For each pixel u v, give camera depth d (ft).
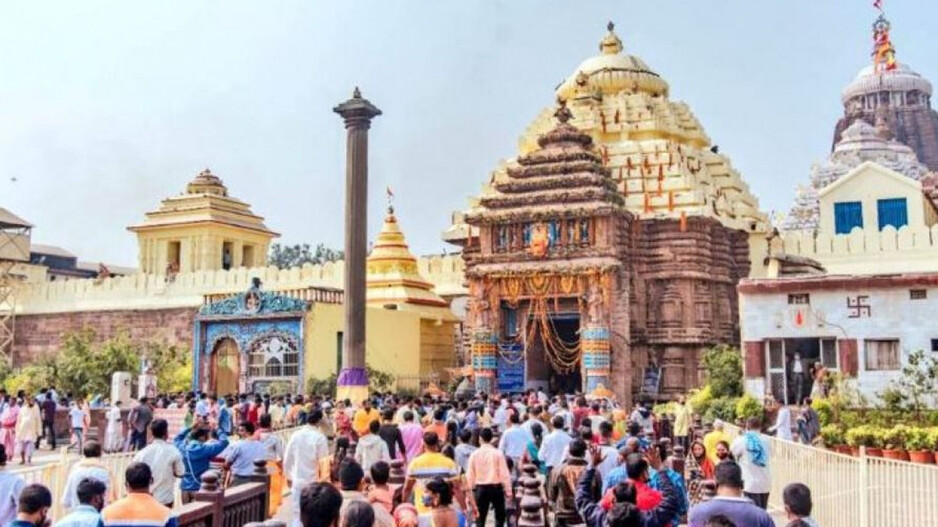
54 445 111.24
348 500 32.19
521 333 145.59
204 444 49.14
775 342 105.19
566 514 43.68
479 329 145.59
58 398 128.16
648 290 149.69
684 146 170.40
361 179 102.12
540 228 144.25
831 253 155.84
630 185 156.97
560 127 153.89
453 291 185.26
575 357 146.00
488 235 148.36
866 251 153.58
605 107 171.73
